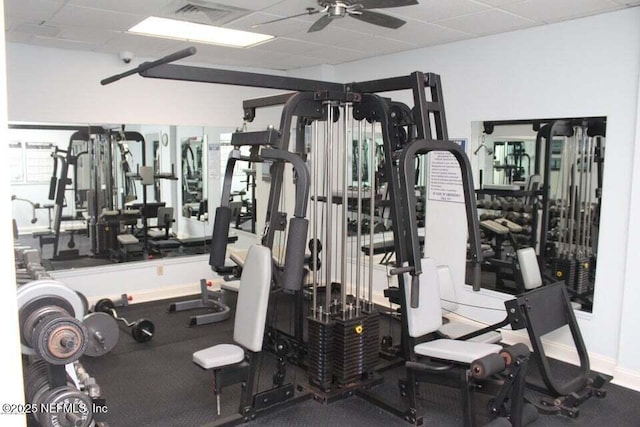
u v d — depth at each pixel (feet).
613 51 11.82
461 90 15.15
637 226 11.37
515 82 13.80
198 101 19.25
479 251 9.28
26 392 5.59
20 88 15.69
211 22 13.06
